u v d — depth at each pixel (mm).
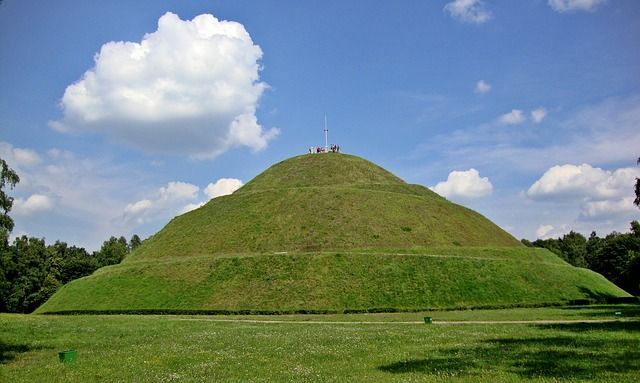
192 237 79250
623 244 108438
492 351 19719
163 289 62375
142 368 18516
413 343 23047
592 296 62125
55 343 27672
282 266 63250
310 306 55156
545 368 15953
